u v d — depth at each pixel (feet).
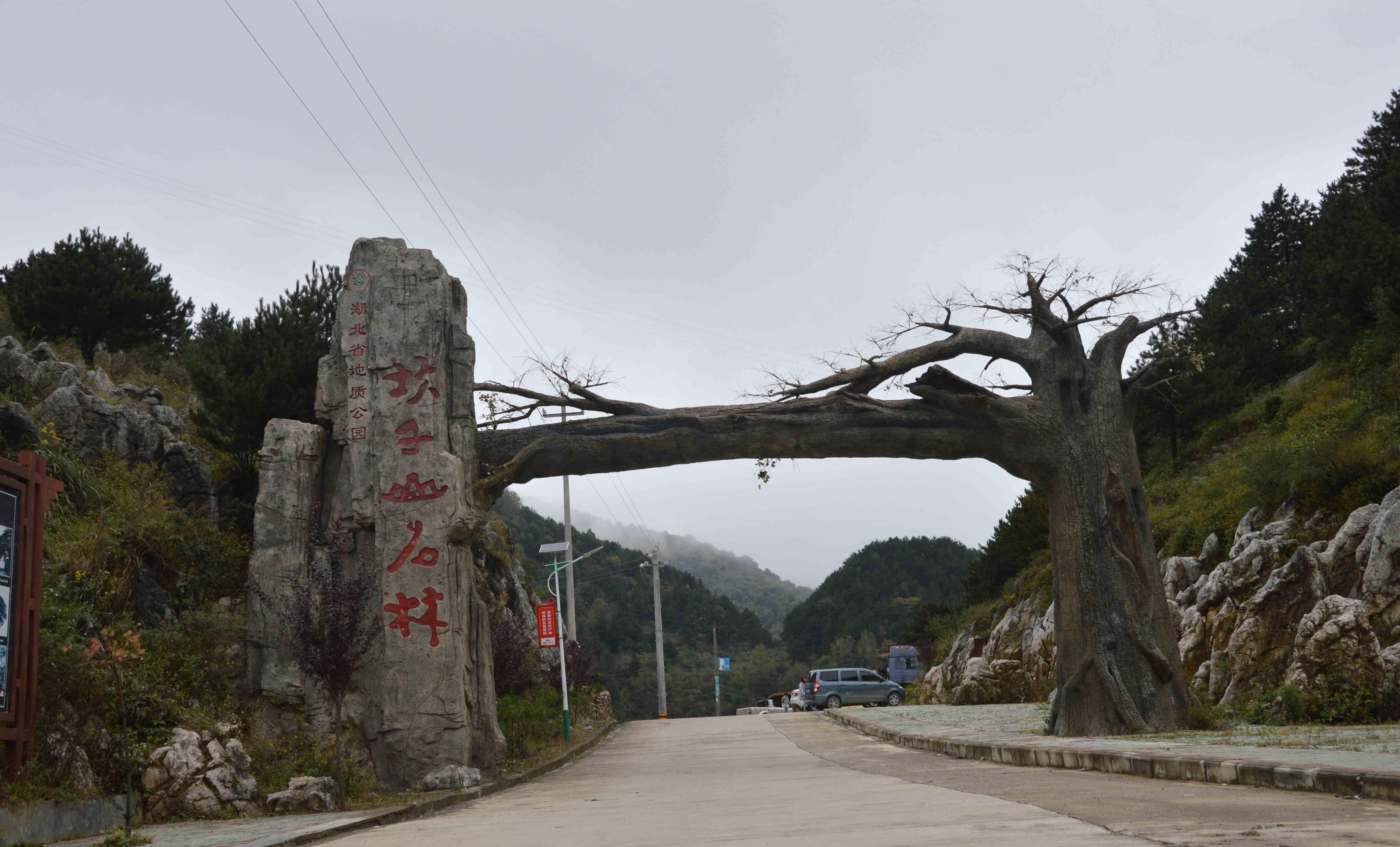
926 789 38.58
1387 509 61.46
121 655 41.83
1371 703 55.01
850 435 63.87
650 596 357.82
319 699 55.93
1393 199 106.83
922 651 177.88
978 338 67.51
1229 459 107.96
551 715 88.07
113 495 56.70
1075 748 45.03
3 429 55.16
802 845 23.32
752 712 204.85
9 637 34.81
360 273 61.11
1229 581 73.00
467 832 32.86
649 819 33.22
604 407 64.75
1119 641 61.98
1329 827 21.85
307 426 60.39
